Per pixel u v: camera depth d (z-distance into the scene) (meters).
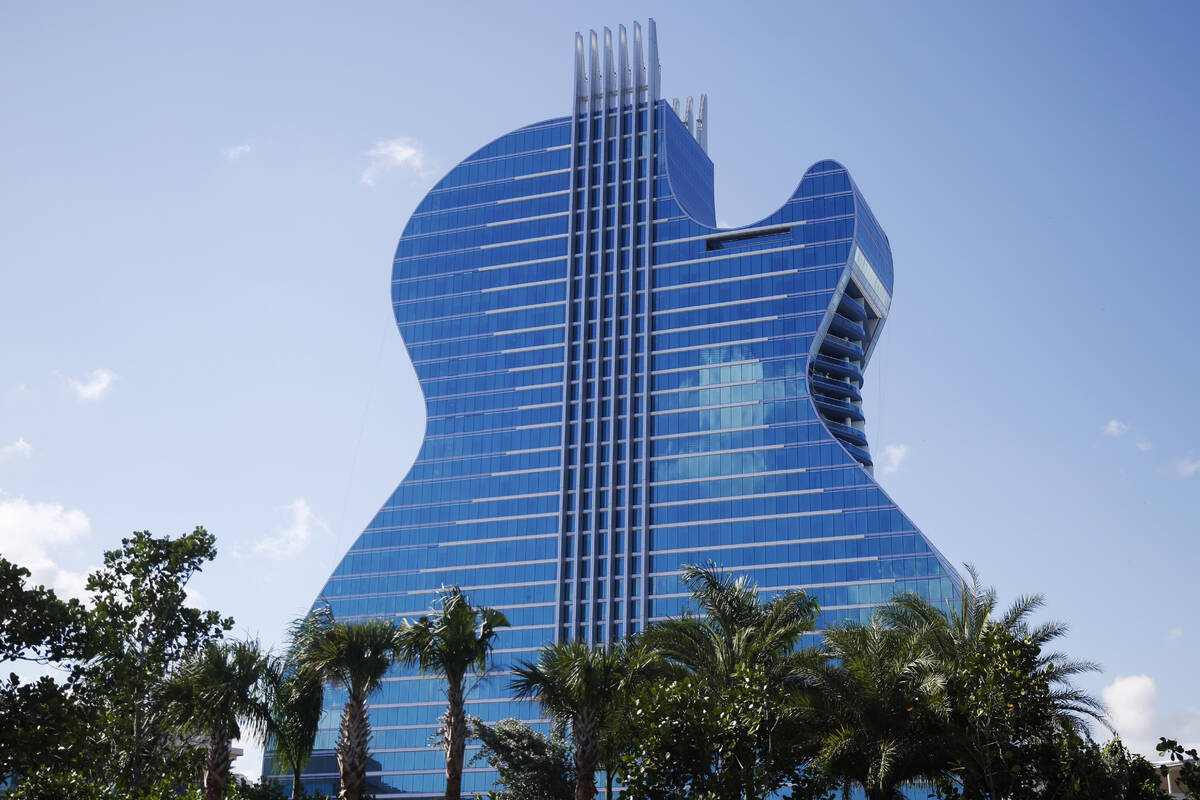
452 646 65.69
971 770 61.19
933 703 59.06
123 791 79.31
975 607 64.44
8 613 69.25
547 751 122.38
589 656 62.94
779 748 61.59
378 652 66.69
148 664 86.19
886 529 191.75
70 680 72.81
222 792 63.44
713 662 63.56
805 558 193.88
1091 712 62.19
